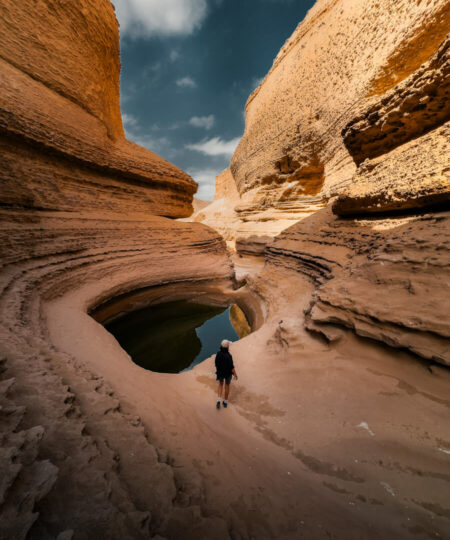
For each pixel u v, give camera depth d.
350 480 2.62
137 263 13.97
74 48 14.06
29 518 1.28
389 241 5.62
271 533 1.91
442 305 3.77
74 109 14.09
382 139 7.89
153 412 3.81
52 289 8.44
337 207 9.56
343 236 8.80
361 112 8.05
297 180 25.61
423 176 5.58
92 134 14.94
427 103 6.16
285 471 2.88
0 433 1.83
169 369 8.39
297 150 24.33
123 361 5.96
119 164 16.48
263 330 8.02
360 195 7.89
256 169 32.03
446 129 5.56
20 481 1.52
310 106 22.12
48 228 10.52
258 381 5.23
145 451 2.58
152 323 12.08
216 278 16.91
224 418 4.34
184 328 12.09
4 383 2.57
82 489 1.70
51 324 6.41
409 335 3.88
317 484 2.63
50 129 12.12
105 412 3.09
